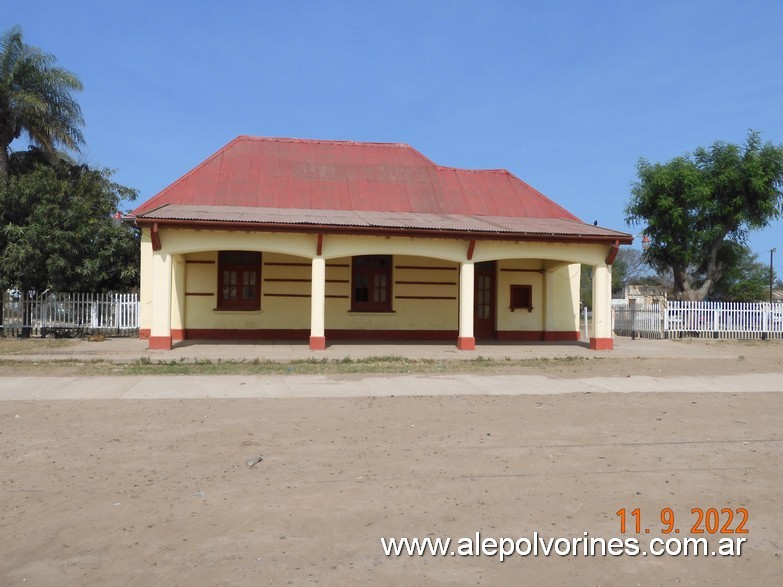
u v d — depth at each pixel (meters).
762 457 7.84
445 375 14.67
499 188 25.28
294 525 5.53
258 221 17.84
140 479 6.74
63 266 22.25
